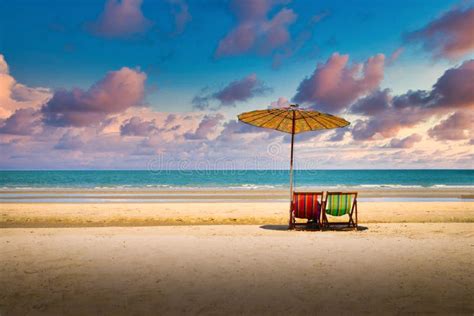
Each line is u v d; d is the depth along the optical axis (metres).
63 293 4.21
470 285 4.49
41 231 8.88
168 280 4.68
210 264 5.45
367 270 5.13
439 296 4.11
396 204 16.89
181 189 32.72
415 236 7.94
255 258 5.82
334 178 71.12
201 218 12.73
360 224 10.30
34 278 4.77
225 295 4.14
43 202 19.55
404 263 5.50
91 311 3.71
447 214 13.41
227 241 7.27
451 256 5.96
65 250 6.40
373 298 4.05
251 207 15.84
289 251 6.33
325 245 6.86
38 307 3.81
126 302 3.94
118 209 14.90
